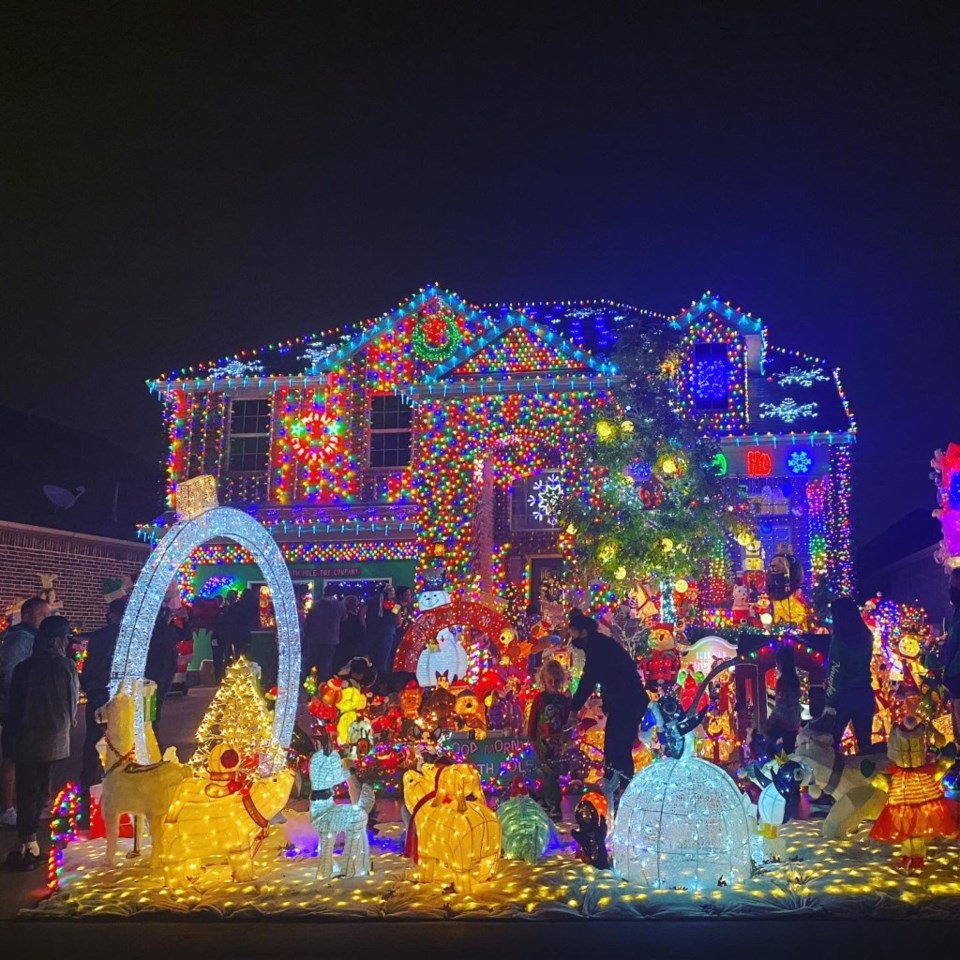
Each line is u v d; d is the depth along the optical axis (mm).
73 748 12453
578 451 17422
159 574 7855
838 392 22922
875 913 5805
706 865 6406
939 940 5352
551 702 9344
